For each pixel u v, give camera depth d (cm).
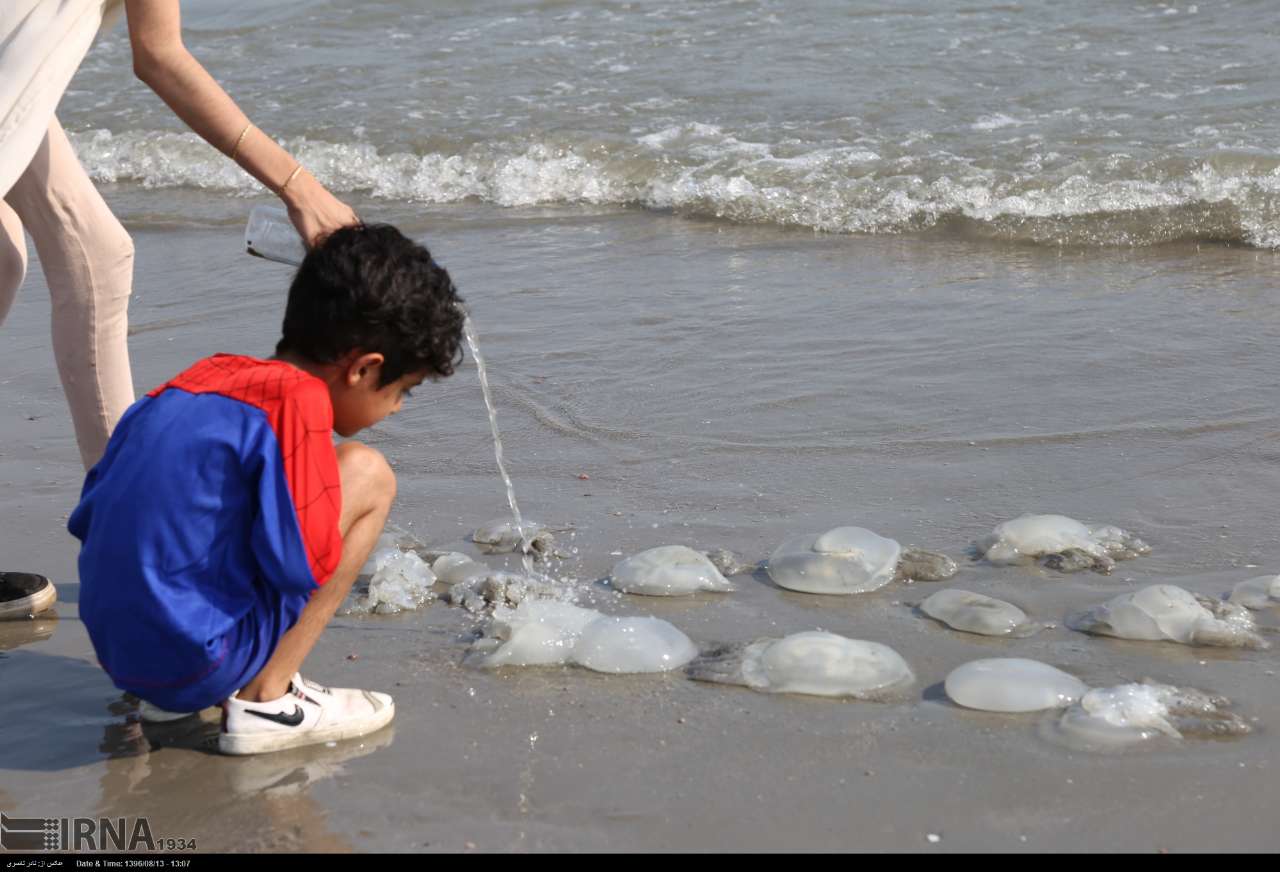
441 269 231
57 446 405
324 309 221
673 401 425
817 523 336
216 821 216
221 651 220
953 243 596
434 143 769
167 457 212
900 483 359
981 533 328
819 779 222
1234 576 300
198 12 1154
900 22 952
